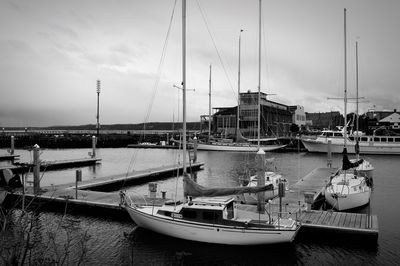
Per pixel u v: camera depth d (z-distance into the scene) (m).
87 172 45.31
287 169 47.97
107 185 31.62
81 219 21.19
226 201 17.70
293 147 84.00
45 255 15.05
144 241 17.66
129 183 34.53
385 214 23.06
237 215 18.08
